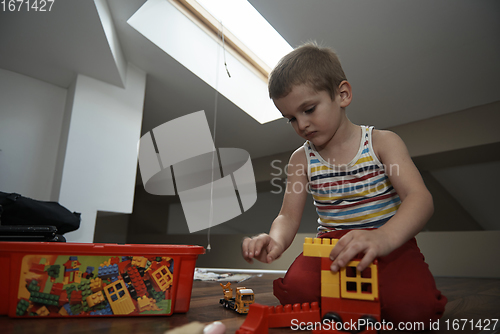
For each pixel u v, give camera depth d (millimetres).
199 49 2520
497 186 2668
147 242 4457
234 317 678
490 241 2152
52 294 618
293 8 1895
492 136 2207
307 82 685
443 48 1975
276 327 603
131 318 638
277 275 2105
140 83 2572
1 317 613
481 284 1661
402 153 709
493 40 1856
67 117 2289
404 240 547
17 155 2252
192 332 497
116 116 2396
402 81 2252
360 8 1819
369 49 2062
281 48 2547
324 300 561
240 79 2807
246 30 2533
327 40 2039
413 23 1857
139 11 2166
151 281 665
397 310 590
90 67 2248
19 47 2084
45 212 1569
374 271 523
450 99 2291
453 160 2611
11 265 613
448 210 2938
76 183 2146
